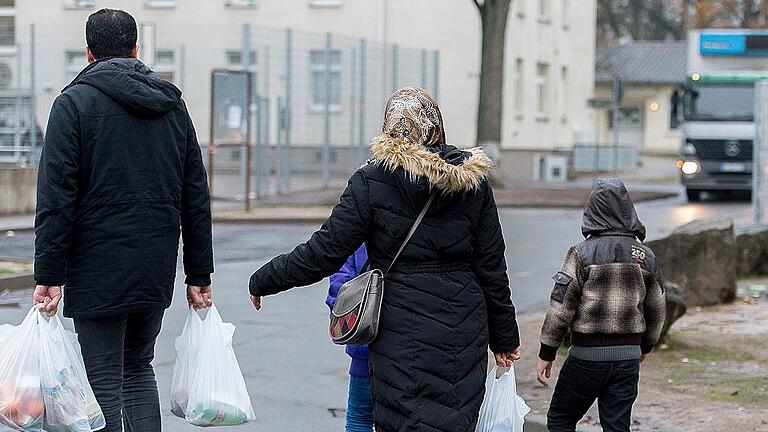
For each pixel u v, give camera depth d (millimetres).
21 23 64938
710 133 57188
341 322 9266
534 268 31375
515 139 83812
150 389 10922
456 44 77688
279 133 58375
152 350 11062
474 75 77438
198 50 70500
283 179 64125
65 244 10000
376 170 9336
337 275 10969
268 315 23203
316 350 19500
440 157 9203
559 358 18016
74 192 10062
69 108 10062
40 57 58812
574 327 11641
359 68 69625
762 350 19047
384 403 9219
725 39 57125
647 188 70875
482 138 66562
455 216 9305
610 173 94250
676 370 17422
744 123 56844
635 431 13820
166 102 10344
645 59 145750
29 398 9836
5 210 46625
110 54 10461
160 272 10359
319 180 66312
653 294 11711
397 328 9180
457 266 9352
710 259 23797
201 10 78812
